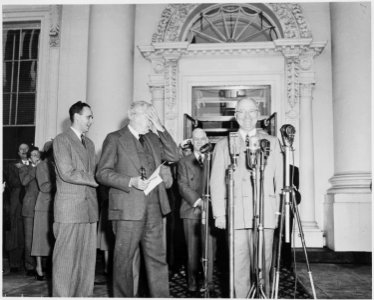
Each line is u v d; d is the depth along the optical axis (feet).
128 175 10.64
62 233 10.49
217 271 16.72
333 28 21.94
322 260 19.25
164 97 23.32
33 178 16.70
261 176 9.44
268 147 9.45
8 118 25.22
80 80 24.29
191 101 23.38
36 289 13.82
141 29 24.31
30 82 25.36
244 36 24.95
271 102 22.70
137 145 11.01
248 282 10.22
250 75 22.99
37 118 24.35
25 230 16.40
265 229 10.13
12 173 18.01
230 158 10.20
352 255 19.12
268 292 9.73
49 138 24.03
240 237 10.19
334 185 20.66
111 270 15.70
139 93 23.85
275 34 24.30
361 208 19.36
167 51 23.08
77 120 11.26
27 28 25.52
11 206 17.69
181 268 17.43
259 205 9.41
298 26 22.71
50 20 24.76
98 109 21.01
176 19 23.68
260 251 9.55
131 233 10.30
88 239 11.12
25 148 19.01
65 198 10.59
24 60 25.49
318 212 22.15
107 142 10.85
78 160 10.93
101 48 21.52
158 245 10.86
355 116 20.11
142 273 14.60
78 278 10.93
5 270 17.54
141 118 11.14
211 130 23.25
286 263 17.10
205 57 23.39
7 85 25.40
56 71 24.50
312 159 22.08
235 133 10.31
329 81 22.90
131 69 22.48
